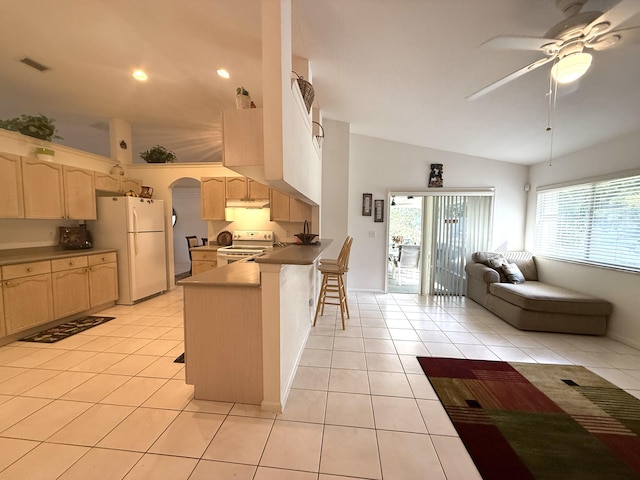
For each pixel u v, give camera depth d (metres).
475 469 1.51
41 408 1.96
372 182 5.17
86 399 2.06
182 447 1.63
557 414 1.96
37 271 3.15
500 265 4.30
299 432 1.77
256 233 4.93
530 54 2.11
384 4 1.81
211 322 2.03
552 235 4.28
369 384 2.31
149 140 5.71
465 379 2.39
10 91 3.72
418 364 2.65
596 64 2.07
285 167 1.74
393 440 1.71
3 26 2.54
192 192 8.76
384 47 2.29
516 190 4.89
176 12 2.29
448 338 3.26
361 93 3.29
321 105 3.90
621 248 3.19
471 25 1.90
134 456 1.57
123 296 4.30
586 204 3.67
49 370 2.45
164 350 2.83
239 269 2.50
